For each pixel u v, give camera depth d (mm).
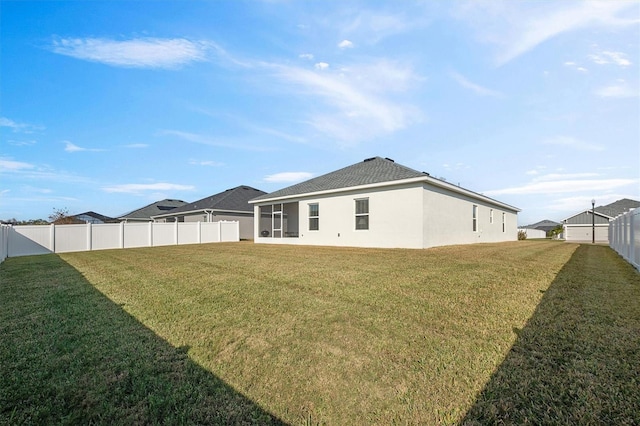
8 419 2082
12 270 8820
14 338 3434
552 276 6508
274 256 10883
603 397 2209
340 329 3551
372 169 16266
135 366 2795
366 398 2303
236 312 4238
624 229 10430
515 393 2297
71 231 16656
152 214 34031
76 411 2174
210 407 2219
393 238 13344
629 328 3461
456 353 2926
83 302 4926
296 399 2311
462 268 7539
